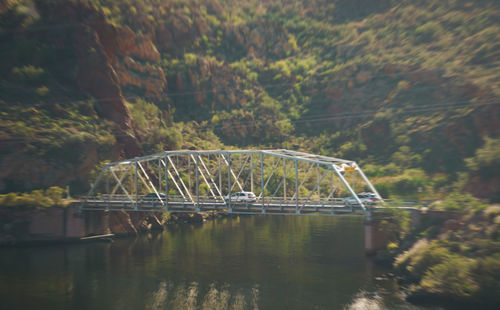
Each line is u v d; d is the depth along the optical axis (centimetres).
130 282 4409
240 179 10594
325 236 6575
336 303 3672
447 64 12619
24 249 6006
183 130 13200
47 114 8312
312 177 10831
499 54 11569
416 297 3669
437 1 17375
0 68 8769
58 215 6391
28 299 3912
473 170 6556
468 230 4047
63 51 9769
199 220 8981
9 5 9806
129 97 12188
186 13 18788
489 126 9300
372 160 11762
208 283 4331
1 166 6856
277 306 3659
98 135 8438
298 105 16375
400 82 13688
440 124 10750
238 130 14612
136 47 13600
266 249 5769
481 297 3353
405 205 5125
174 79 14938
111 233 6950
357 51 17575
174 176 9675
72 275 4672
